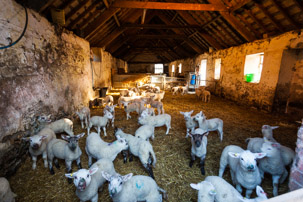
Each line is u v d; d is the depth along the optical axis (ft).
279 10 17.57
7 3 9.43
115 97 34.99
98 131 14.65
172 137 14.42
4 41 9.16
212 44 34.63
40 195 8.01
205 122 13.16
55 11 14.51
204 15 29.84
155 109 24.66
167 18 41.11
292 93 20.35
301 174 5.67
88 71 25.29
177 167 10.19
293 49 19.30
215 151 12.01
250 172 6.84
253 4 20.26
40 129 11.99
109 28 30.63
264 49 22.76
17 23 10.21
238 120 18.92
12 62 9.75
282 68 20.26
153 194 6.94
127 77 48.49
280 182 8.50
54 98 14.66
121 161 10.79
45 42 13.56
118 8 23.40
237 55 29.07
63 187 8.54
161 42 63.98
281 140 13.48
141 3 22.79
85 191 6.65
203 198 6.17
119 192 6.35
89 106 24.50
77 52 20.80
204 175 9.46
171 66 83.30
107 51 42.63
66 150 8.92
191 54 54.19
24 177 9.15
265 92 22.70
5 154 8.80
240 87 28.32
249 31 24.70
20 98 10.25
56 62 15.31
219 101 30.91
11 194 7.06
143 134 11.77
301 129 5.67
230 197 6.12
